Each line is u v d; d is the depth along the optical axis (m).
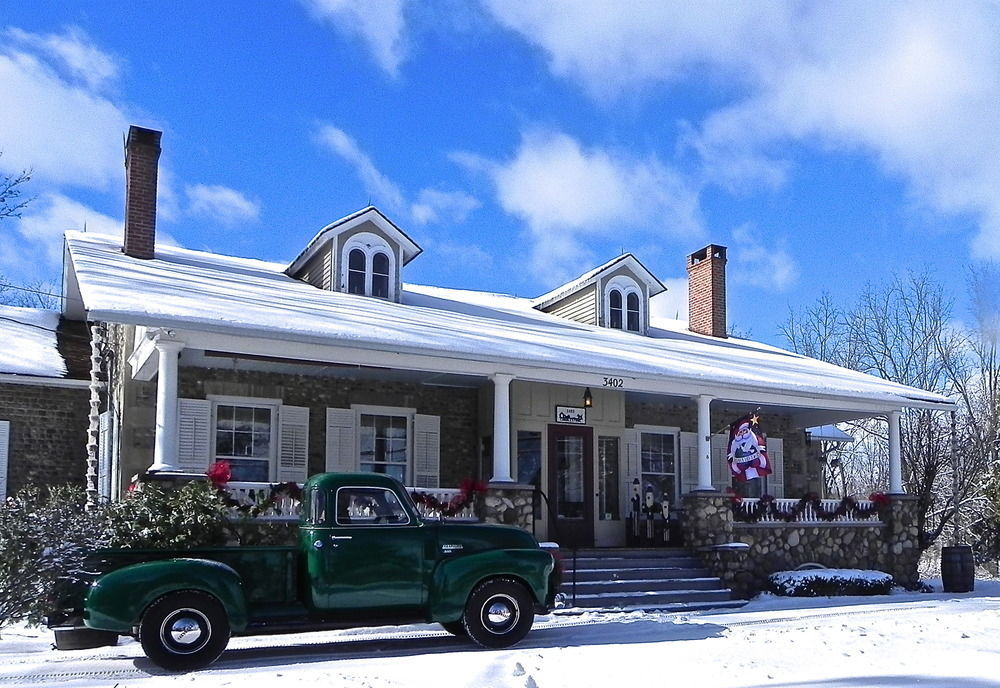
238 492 13.25
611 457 18.98
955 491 23.38
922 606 15.00
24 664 9.09
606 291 21.45
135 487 11.80
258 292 15.67
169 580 8.72
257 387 16.30
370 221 18.52
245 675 8.12
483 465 17.88
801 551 17.69
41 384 16.34
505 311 20.75
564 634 11.07
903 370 32.28
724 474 20.95
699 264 25.34
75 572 8.77
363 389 17.33
